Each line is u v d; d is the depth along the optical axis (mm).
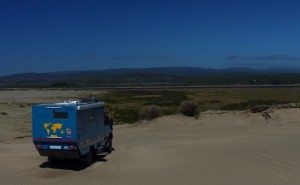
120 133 33500
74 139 16969
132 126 37281
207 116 38062
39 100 79312
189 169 16891
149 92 103125
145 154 20859
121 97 86375
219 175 15703
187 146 23875
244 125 35500
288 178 15102
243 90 102250
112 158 20234
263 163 18062
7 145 27094
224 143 25094
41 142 17406
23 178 15414
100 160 19719
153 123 37250
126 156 20609
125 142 27781
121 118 45938
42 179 15312
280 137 27812
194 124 36188
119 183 14609
